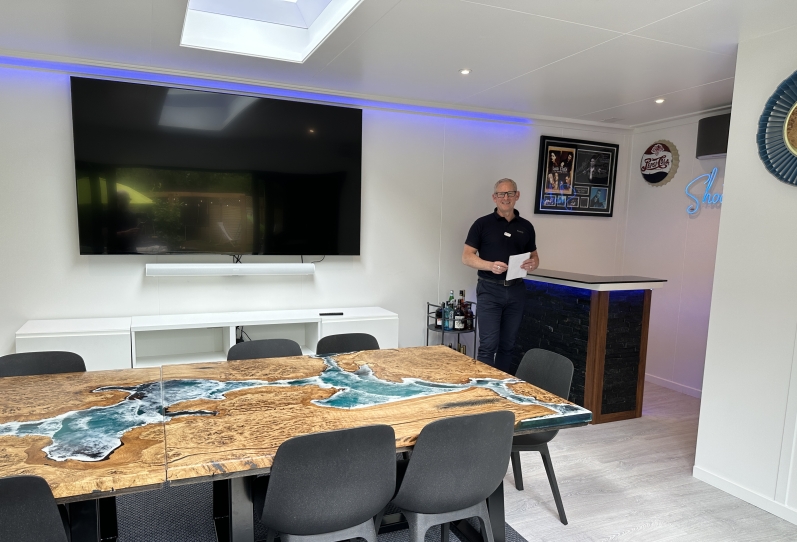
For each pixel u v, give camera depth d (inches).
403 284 176.7
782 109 98.0
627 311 150.7
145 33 110.4
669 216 188.1
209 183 144.3
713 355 113.7
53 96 132.6
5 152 129.9
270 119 149.3
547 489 111.0
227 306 154.9
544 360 99.3
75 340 124.4
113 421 66.0
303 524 59.6
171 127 139.0
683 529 97.0
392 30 104.6
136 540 88.9
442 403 75.3
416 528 68.2
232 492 67.3
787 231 98.8
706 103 160.2
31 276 135.0
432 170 176.4
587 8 91.7
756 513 103.0
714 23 97.2
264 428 64.5
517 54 118.0
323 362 97.0
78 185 132.3
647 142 196.9
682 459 127.3
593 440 137.6
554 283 158.2
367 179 168.1
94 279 140.6
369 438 59.3
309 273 157.6
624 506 104.7
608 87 144.0
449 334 185.5
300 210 155.3
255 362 96.4
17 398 74.2
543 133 190.2
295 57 126.7
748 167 105.4
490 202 185.8
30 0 93.4
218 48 120.4
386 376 88.4
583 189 198.7
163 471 52.6
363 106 164.2
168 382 83.1
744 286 106.9
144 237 139.3
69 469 52.5
